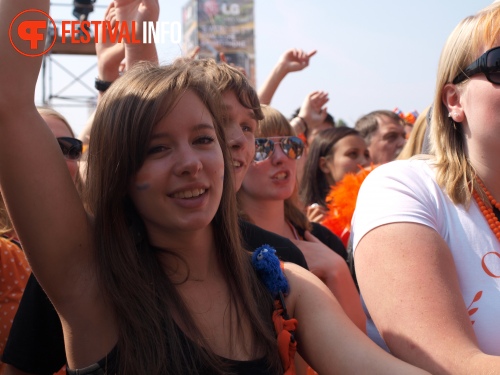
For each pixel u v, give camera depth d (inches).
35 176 53.8
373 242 62.3
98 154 57.6
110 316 54.5
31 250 54.6
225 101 84.0
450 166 68.0
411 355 56.1
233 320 57.7
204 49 817.5
